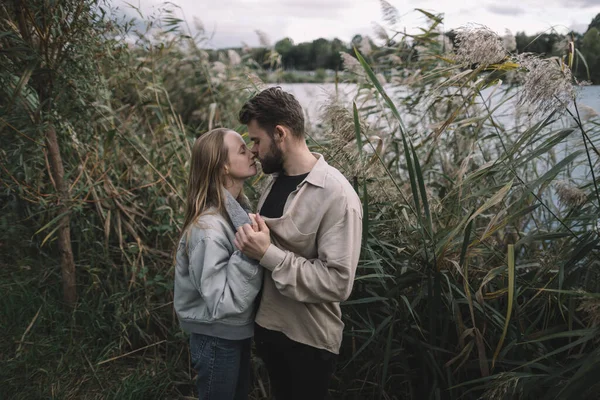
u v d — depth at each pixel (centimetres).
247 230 150
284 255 150
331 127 228
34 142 253
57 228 271
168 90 493
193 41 495
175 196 312
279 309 162
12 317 273
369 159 215
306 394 169
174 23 363
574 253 184
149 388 237
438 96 259
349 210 153
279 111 157
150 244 315
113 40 271
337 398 231
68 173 273
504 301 220
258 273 159
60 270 303
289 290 149
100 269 285
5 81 238
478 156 300
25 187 267
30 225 323
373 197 236
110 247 302
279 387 178
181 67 503
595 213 189
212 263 156
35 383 237
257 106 159
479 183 245
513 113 288
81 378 243
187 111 502
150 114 404
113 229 313
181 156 335
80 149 296
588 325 194
